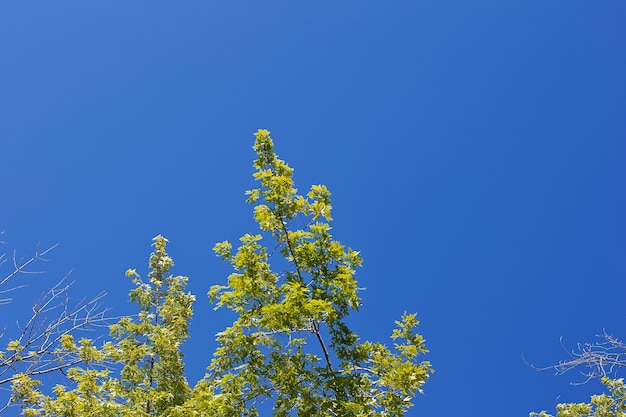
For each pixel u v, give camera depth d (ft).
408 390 28.81
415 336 31.17
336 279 31.35
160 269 46.42
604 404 37.52
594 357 20.02
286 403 28.17
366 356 30.42
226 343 30.71
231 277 31.78
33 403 30.32
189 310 44.91
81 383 33.88
